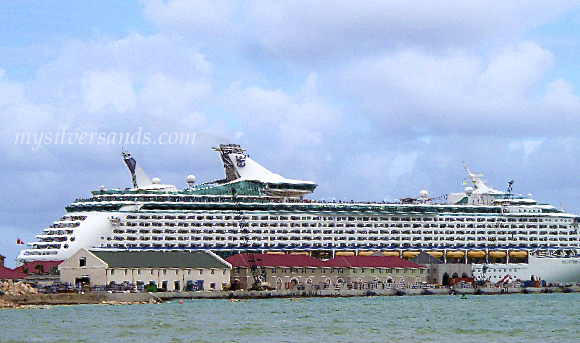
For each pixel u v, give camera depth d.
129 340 158.62
